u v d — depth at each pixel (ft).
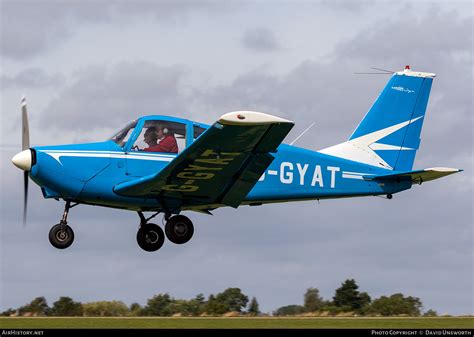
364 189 169.58
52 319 120.37
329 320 121.80
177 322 116.57
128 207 152.15
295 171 161.38
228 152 133.80
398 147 175.63
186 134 149.18
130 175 146.41
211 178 142.31
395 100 176.65
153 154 147.54
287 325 113.60
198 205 153.38
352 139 173.06
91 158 145.69
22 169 144.36
